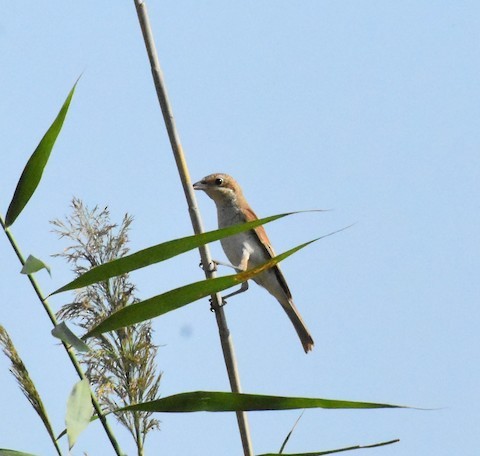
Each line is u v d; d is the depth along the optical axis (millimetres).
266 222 6141
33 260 6023
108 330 6316
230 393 6203
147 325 7434
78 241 7605
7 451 6117
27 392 6211
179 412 6250
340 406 6035
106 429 6152
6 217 6465
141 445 7055
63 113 6477
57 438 6203
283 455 6094
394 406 5910
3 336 6246
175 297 6320
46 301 6168
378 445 5949
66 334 5938
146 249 6230
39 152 6492
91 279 6254
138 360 7219
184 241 6246
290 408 6160
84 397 5703
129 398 7203
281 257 6230
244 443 7652
